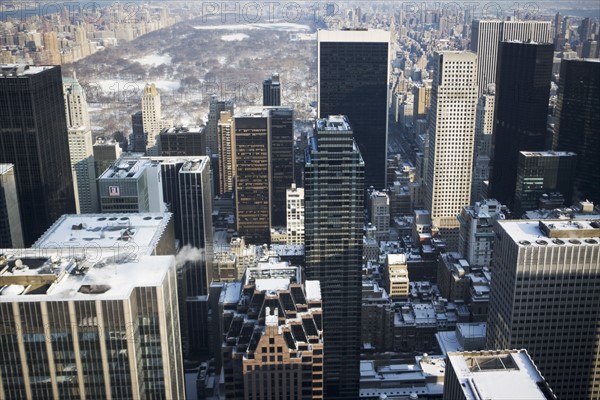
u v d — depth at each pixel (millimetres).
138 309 197625
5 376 195375
